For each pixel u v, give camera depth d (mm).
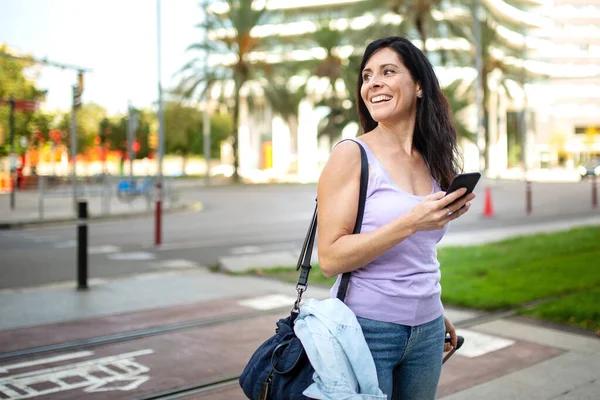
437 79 2074
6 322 5750
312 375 1789
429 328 1986
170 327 5578
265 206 24219
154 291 7312
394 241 1758
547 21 50531
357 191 1894
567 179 50688
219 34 39281
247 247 11977
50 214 19719
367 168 1900
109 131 61844
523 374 4211
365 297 1903
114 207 23578
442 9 30453
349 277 1927
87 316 6008
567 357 4586
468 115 55406
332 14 67438
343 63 43812
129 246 12148
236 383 4133
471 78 46719
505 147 77062
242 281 8000
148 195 22812
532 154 79188
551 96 74688
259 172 71688
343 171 1900
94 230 15422
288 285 7688
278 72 41031
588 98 75000
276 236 13914
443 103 2084
